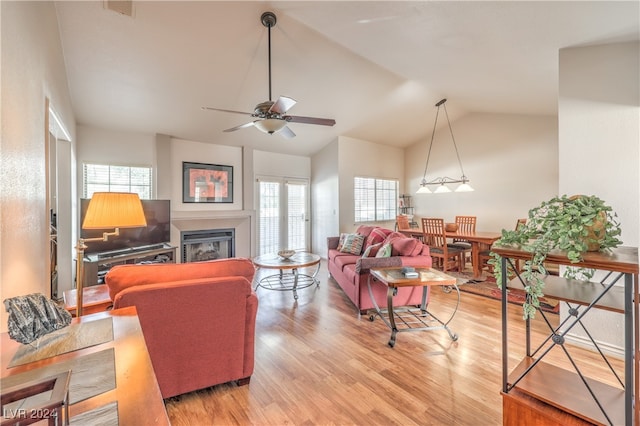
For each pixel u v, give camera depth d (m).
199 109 4.33
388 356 2.40
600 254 1.19
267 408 1.81
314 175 6.86
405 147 7.50
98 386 0.90
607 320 2.36
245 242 5.91
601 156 2.36
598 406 1.17
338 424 1.69
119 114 4.18
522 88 3.82
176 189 5.11
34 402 0.79
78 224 3.93
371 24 2.66
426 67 3.57
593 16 2.01
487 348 2.52
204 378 1.89
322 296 3.91
